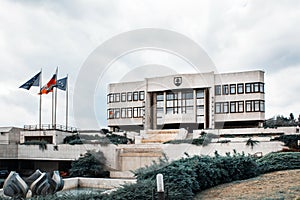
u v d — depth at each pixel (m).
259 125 31.12
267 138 21.39
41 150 25.27
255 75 31.50
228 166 10.38
